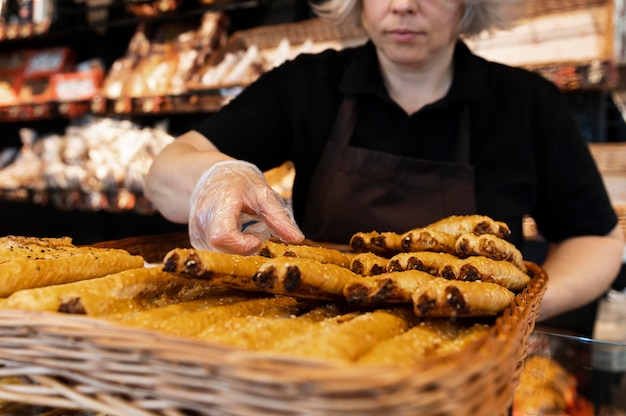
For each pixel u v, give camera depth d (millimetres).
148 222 3387
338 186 1327
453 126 1389
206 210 921
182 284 777
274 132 1484
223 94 2656
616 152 2215
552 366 953
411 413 449
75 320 545
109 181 3035
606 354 979
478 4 1314
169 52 3113
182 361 488
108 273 831
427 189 1292
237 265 689
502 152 1399
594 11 2250
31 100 3410
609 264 1411
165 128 3131
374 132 1412
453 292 635
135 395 558
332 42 2693
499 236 924
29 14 3486
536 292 840
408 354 573
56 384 590
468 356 492
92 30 3551
